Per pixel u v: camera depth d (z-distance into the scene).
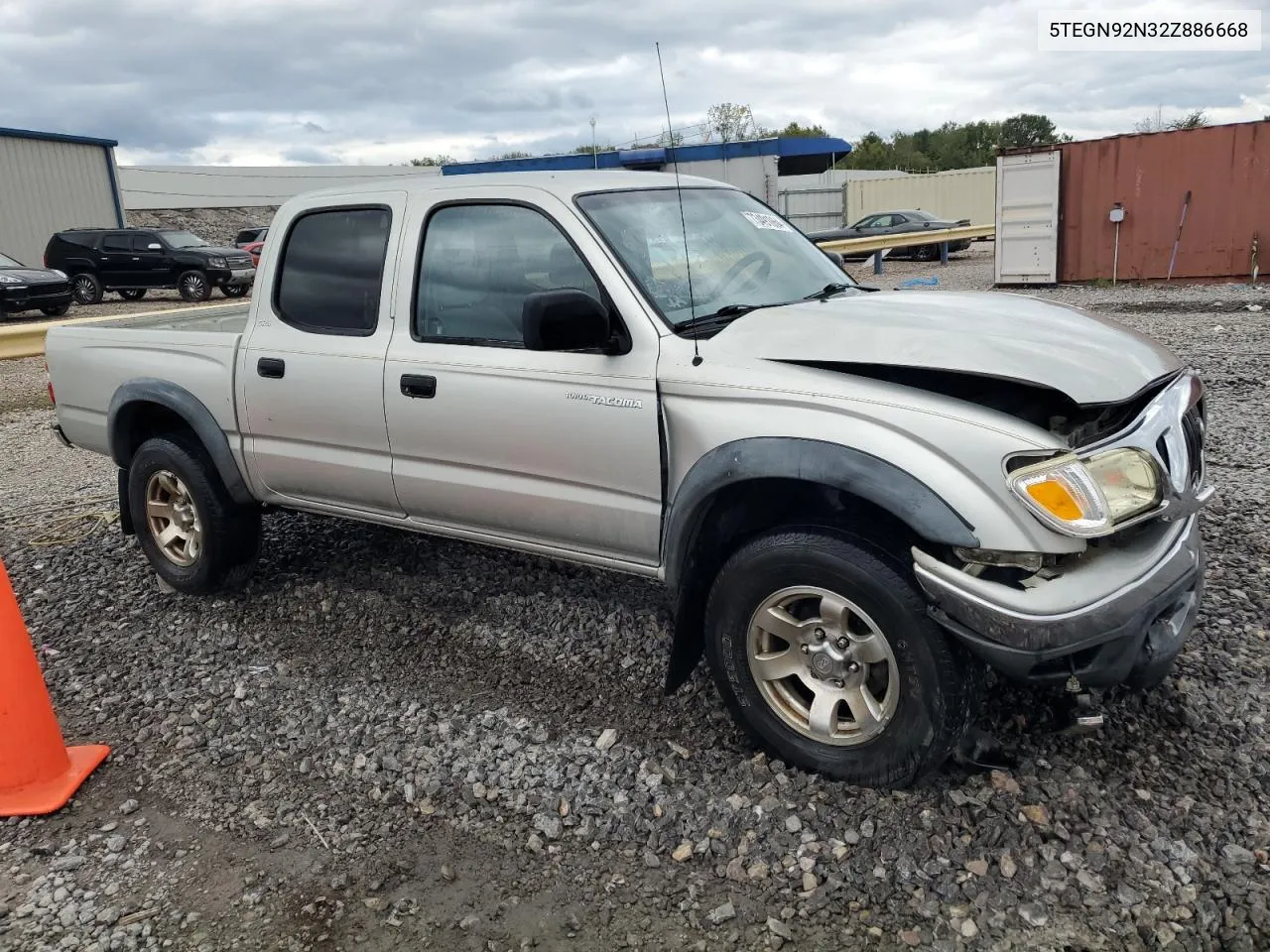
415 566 5.26
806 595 3.09
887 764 3.02
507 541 4.00
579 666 4.12
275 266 4.53
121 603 5.12
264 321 4.56
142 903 2.90
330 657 4.38
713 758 3.40
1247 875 2.66
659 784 3.25
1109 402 2.86
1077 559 2.86
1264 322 11.31
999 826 2.89
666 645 4.23
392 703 3.95
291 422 4.43
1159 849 2.77
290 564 5.43
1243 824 2.86
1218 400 7.88
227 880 2.99
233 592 5.14
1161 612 2.87
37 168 27.12
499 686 4.02
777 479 3.17
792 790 3.15
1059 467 2.74
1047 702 3.49
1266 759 3.13
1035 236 16.69
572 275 3.63
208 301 24.06
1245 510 5.21
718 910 2.70
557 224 3.67
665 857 2.95
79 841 3.22
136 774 3.60
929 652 2.87
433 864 2.99
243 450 4.67
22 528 6.39
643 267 3.60
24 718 3.41
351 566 5.32
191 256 23.89
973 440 2.80
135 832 3.25
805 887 2.77
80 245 24.16
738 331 3.36
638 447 3.43
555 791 3.28
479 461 3.87
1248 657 3.71
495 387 3.74
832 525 3.05
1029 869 2.75
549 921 2.73
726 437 3.16
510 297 3.79
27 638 3.45
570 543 3.78
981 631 2.74
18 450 9.16
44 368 15.13
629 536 3.56
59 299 19.81
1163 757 3.18
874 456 2.89
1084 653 2.78
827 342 3.17
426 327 4.03
